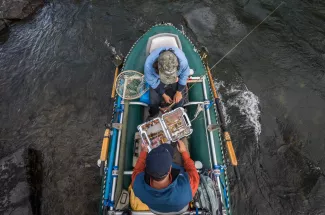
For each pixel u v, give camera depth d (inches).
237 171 188.4
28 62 256.7
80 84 235.8
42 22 292.8
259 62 244.2
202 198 110.3
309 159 193.0
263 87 228.8
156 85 144.0
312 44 256.1
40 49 266.1
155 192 81.0
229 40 260.7
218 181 131.4
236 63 243.0
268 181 185.0
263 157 194.5
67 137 206.2
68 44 266.1
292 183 183.6
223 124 155.2
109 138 150.4
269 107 218.2
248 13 283.3
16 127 214.2
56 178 187.0
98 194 180.5
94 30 275.1
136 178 89.2
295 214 172.4
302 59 246.2
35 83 239.6
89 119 215.3
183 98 160.2
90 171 190.1
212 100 169.3
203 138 149.1
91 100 225.6
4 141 205.9
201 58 197.2
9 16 289.6
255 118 211.8
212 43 258.8
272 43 257.6
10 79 245.1
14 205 168.7
